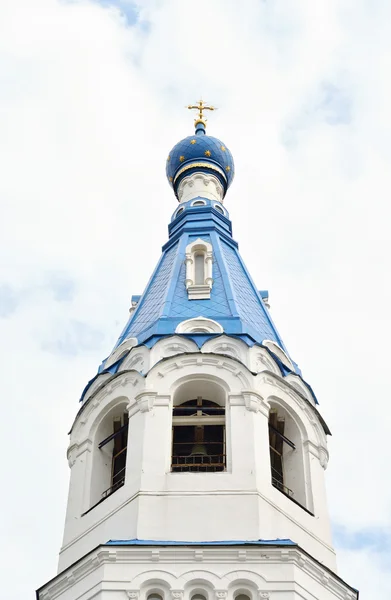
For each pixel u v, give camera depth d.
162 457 36.59
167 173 57.97
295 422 39.94
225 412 38.34
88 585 33.25
